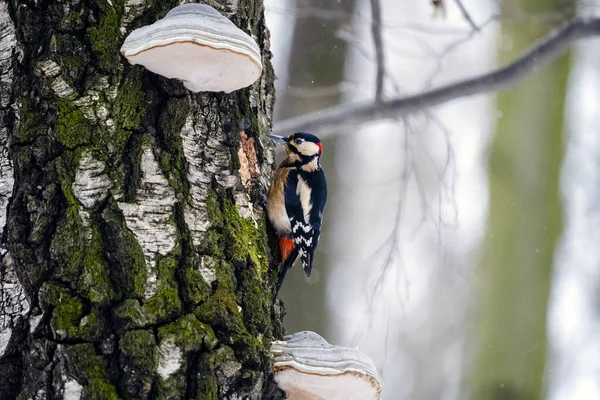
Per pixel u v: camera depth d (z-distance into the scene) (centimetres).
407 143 1511
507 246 2323
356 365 892
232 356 816
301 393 894
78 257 799
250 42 852
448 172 1462
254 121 1018
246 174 997
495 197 2347
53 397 767
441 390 2419
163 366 784
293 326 1978
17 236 813
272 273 1083
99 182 827
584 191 2589
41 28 862
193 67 852
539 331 2284
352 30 1981
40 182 825
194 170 888
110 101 855
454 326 2389
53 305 783
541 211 2336
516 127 2380
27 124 837
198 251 860
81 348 770
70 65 852
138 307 795
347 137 2244
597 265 2561
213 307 836
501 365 2262
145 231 830
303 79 2102
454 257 2017
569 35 1681
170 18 835
